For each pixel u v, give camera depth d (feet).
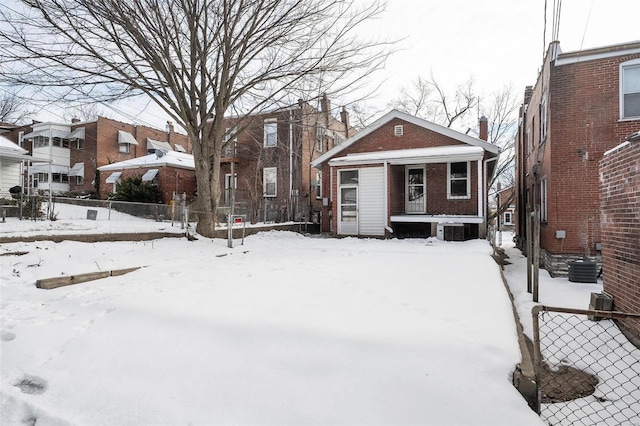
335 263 23.88
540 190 40.57
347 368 9.30
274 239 41.06
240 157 70.74
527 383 8.39
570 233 32.81
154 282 18.22
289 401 8.46
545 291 24.95
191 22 31.45
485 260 24.73
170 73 33.22
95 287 17.66
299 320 11.80
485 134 57.98
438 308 13.16
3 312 14.60
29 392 9.82
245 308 13.26
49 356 11.35
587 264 28.35
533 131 46.29
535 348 8.75
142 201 66.54
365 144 52.29
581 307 20.47
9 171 50.93
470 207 45.24
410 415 7.81
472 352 9.39
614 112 31.76
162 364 10.25
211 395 8.90
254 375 9.43
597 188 32.07
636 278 14.87
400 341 10.07
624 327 15.78
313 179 71.77
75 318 13.74
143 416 8.46
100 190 81.66
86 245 25.48
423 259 25.55
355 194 48.21
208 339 11.28
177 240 31.99
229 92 35.73
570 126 33.12
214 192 36.50
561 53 33.01
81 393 9.46
